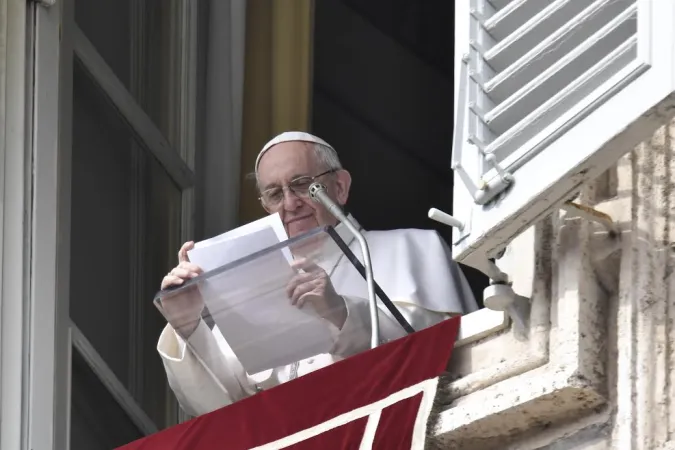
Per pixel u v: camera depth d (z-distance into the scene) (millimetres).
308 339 14352
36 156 16094
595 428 12797
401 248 17156
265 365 14414
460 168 12648
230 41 19797
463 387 13445
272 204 17016
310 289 14141
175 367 15422
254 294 14180
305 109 19906
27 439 15281
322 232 14258
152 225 18422
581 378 12688
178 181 18906
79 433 16359
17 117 16125
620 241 13000
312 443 13055
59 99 16719
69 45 17062
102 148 17812
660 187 12953
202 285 14188
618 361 12719
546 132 12047
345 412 13102
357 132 23266
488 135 12570
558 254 13203
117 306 17547
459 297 16891
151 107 18922
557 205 12180
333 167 17219
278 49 20047
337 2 23484
